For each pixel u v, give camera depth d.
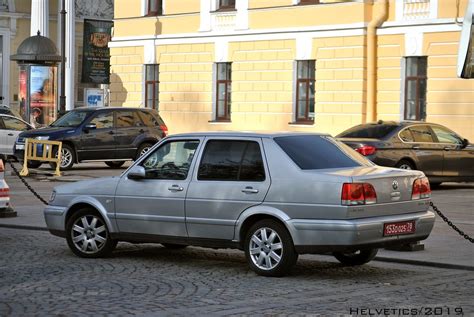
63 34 44.84
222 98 38.28
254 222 12.30
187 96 39.19
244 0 36.88
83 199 13.82
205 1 38.22
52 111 41.22
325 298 10.71
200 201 12.63
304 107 35.44
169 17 39.66
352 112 33.59
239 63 37.19
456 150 25.03
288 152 12.22
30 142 29.27
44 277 12.20
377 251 13.27
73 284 11.68
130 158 31.75
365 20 33.12
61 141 30.38
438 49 31.39
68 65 53.31
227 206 12.39
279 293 11.05
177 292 11.12
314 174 11.83
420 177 12.50
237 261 13.73
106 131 31.25
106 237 13.72
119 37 41.84
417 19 31.97
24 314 9.81
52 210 14.17
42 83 40.94
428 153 24.56
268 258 12.18
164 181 13.05
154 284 11.70
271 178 12.11
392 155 24.02
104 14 63.84
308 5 34.69
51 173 29.33
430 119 31.66
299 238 11.81
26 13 61.16
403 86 32.56
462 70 16.34
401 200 12.11
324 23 34.28
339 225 11.51
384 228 11.76
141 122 32.16
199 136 12.99
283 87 35.75
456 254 13.92
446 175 24.92
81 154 30.78
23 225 17.45
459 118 30.92
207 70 38.38
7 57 60.59
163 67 39.97
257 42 36.50
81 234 13.94
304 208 11.79
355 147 23.80
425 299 10.65
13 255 14.16
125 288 11.39
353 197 11.52
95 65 44.97
